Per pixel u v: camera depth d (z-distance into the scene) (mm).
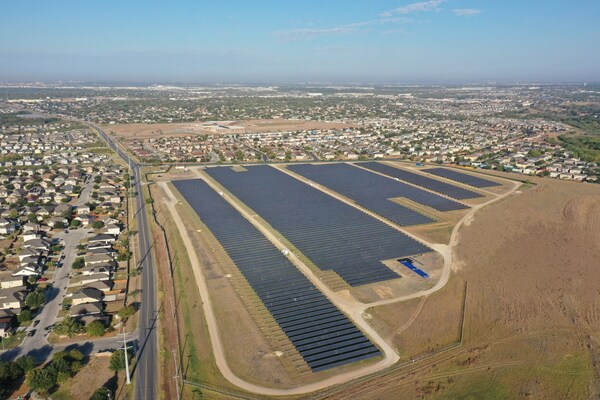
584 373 82500
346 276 122562
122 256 132375
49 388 78688
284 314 103375
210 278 120750
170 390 78875
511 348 90312
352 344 92250
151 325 99438
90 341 93375
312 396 77125
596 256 134500
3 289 111125
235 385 80062
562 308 105875
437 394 77000
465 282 119812
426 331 96750
